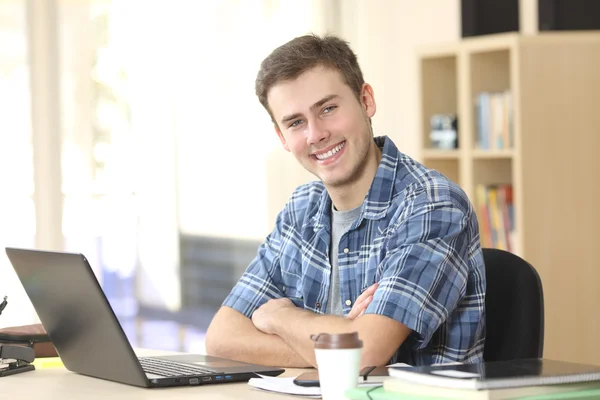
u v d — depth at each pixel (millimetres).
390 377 1522
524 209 3934
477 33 4816
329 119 2084
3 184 4414
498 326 2078
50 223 4531
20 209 4461
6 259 4391
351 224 2162
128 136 4758
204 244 5000
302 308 2254
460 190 2092
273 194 5145
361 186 2152
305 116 2082
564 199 3994
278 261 2359
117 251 4750
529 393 1332
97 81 4668
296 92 2068
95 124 4664
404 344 2037
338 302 2191
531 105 3957
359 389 1409
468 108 4258
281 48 2100
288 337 2021
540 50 3977
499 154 4082
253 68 5066
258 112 5094
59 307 1842
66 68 4570
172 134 4883
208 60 4965
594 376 1373
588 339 4016
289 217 2375
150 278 4859
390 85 5324
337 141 2092
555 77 3990
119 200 4742
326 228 2217
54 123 4539
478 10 4812
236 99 5043
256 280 2346
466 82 4262
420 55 4477
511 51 3969
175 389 1735
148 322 4863
